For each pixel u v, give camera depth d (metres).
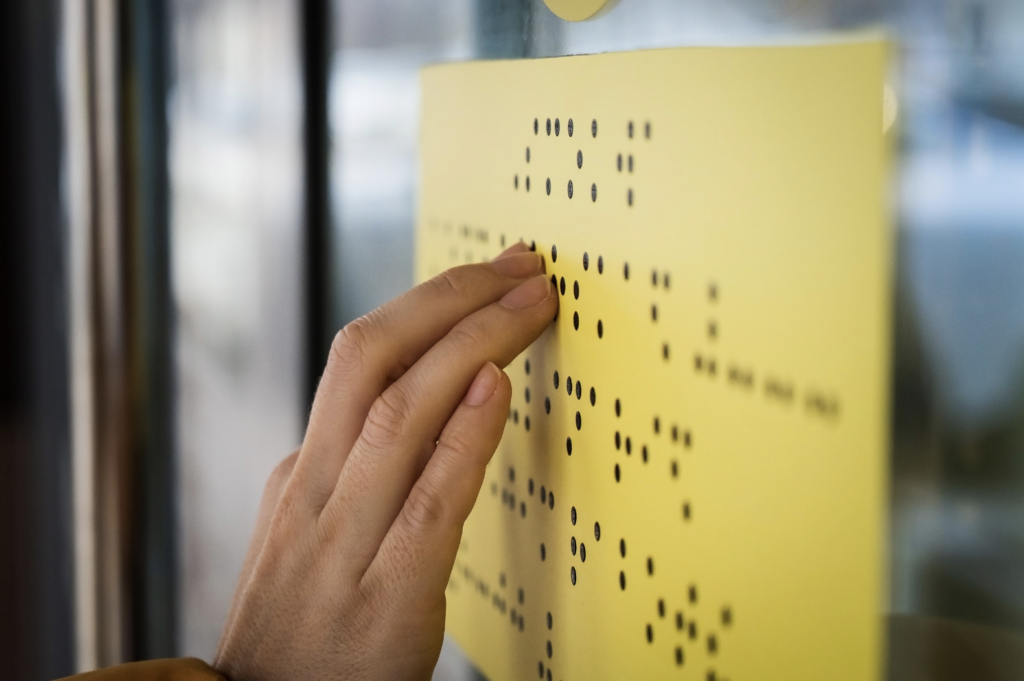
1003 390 0.34
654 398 0.40
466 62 0.46
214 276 0.62
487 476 0.47
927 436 0.35
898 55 0.35
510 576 0.46
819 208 0.36
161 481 0.69
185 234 0.64
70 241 0.73
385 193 0.51
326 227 0.55
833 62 0.35
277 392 0.58
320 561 0.45
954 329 0.34
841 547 0.36
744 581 0.37
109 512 0.71
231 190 0.60
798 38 0.36
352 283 0.54
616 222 0.40
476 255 0.46
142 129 0.65
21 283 0.88
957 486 0.34
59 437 0.81
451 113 0.47
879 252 0.35
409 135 0.50
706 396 0.38
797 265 0.36
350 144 0.53
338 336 0.46
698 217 0.38
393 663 0.44
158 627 0.70
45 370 0.84
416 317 0.45
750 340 0.37
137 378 0.68
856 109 0.35
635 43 0.40
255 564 0.48
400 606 0.44
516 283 0.44
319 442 0.46
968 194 0.34
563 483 0.43
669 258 0.39
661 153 0.39
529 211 0.44
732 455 0.38
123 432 0.69
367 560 0.45
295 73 0.55
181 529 0.68
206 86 0.61
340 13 0.53
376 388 0.45
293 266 0.56
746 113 0.37
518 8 0.44
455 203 0.47
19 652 0.94
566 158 0.42
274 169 0.57
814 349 0.36
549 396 0.43
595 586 0.42
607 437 0.41
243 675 0.47
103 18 0.65
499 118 0.45
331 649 0.45
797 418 0.36
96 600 0.73
